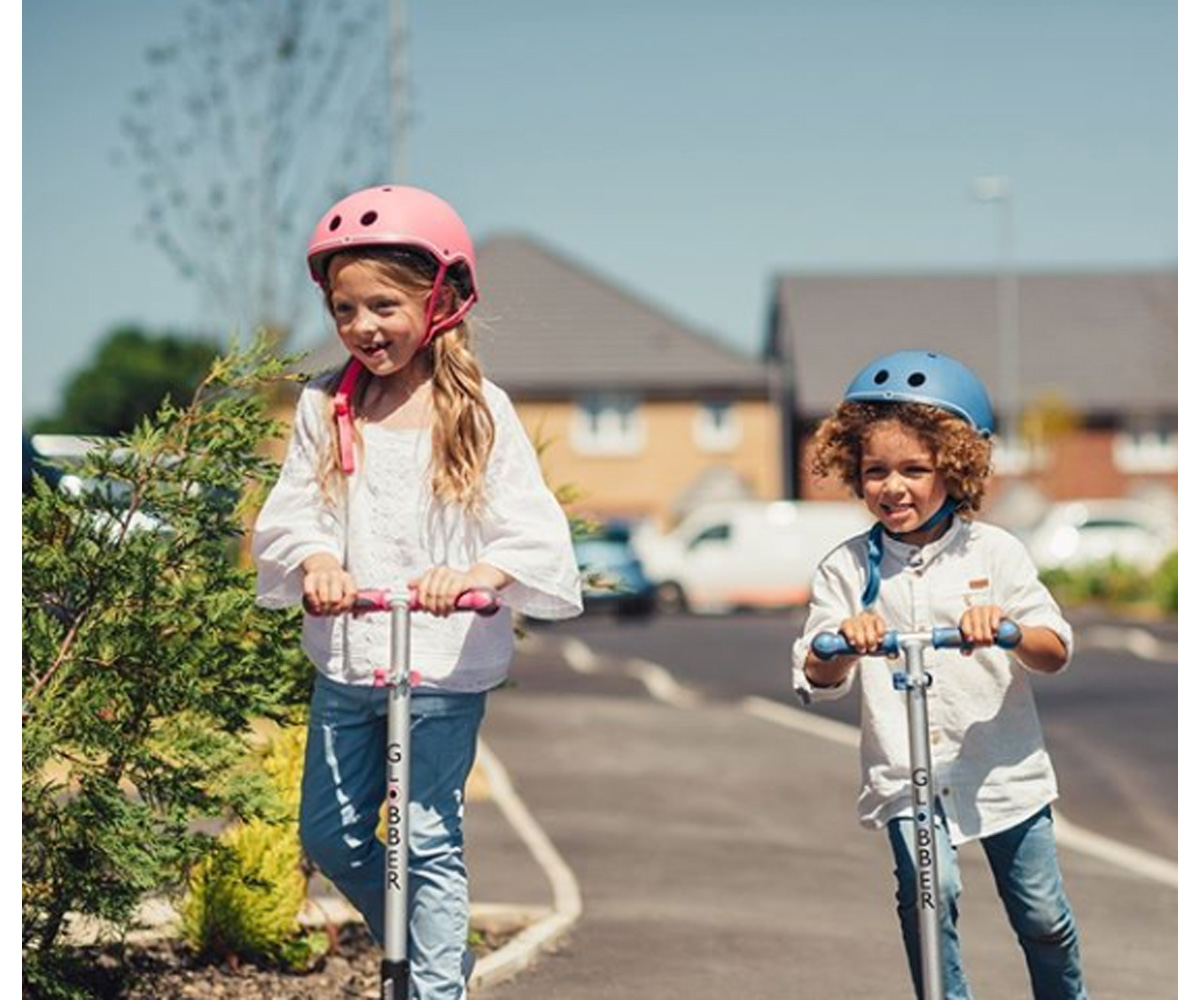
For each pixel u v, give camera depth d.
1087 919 11.02
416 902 5.95
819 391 76.94
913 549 6.18
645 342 77.06
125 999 7.58
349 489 5.97
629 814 14.53
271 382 7.15
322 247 5.84
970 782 6.11
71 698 6.72
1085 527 53.56
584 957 9.25
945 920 6.01
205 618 6.88
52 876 6.79
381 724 6.03
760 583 49.56
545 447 9.27
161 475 6.97
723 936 9.84
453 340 5.94
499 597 5.81
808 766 17.70
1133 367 79.19
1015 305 81.31
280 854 8.20
